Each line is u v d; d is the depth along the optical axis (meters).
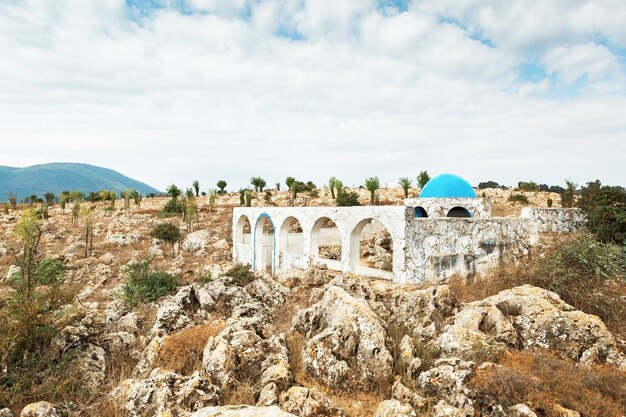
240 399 7.73
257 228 28.20
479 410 7.46
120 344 11.30
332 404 7.26
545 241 19.91
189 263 30.70
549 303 11.27
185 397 7.27
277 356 9.08
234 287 14.67
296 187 54.72
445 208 23.08
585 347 10.09
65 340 10.31
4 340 8.94
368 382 8.64
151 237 37.31
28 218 17.70
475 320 10.79
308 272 19.02
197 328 10.84
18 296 11.09
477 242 18.97
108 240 38.56
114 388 8.84
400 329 11.52
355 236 20.44
